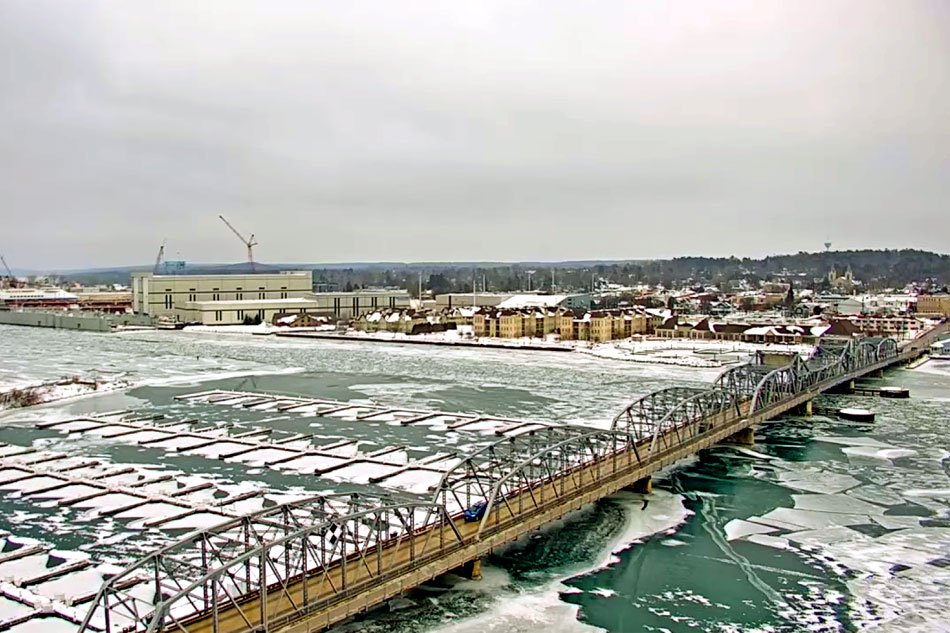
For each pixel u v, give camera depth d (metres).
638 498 85.75
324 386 180.12
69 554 69.25
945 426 128.12
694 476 95.44
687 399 102.62
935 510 82.50
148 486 91.56
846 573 65.81
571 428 83.75
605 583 63.34
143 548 70.62
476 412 144.00
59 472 97.06
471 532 63.47
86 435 120.25
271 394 166.88
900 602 60.50
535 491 74.88
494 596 60.66
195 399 157.00
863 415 132.88
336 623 49.62
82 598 58.19
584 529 75.75
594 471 82.19
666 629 55.75
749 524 77.50
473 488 86.25
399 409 144.62
